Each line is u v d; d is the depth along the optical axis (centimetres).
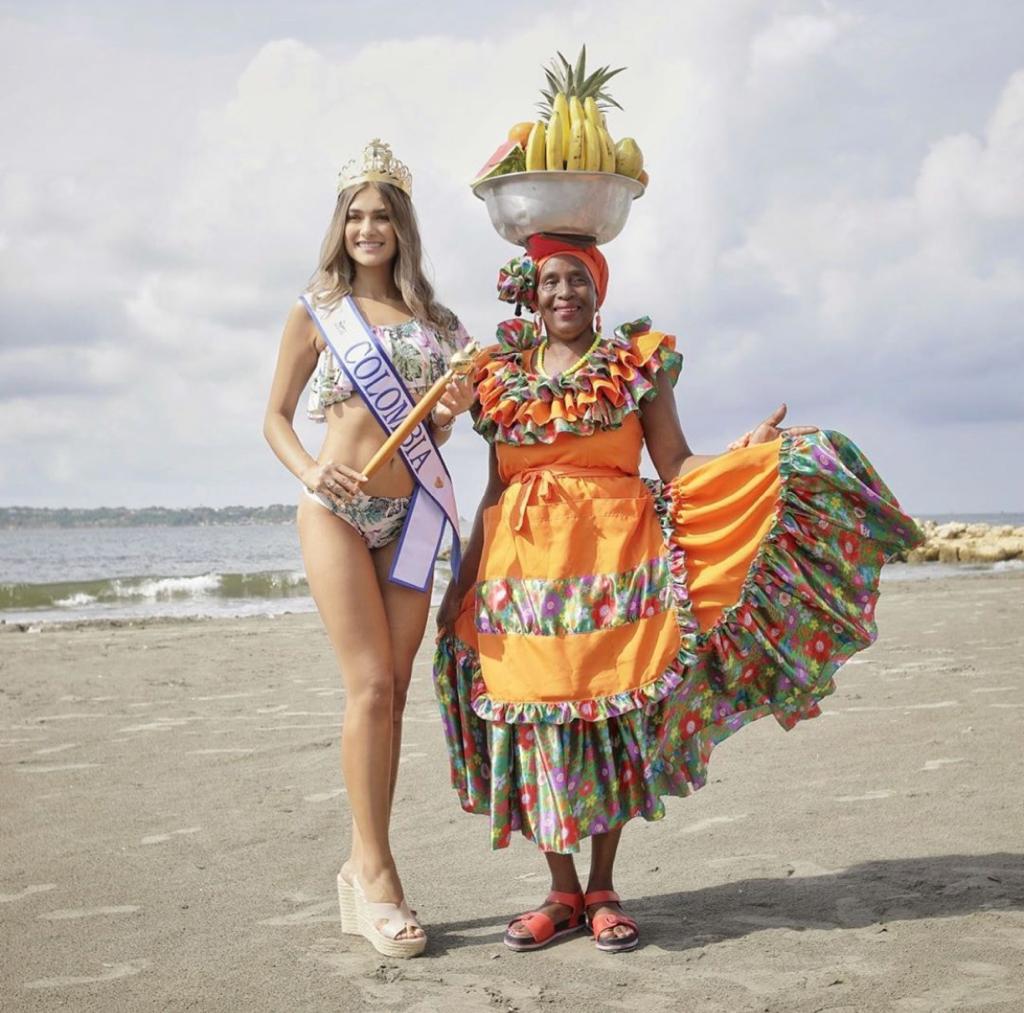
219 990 319
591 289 374
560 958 338
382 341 378
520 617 356
